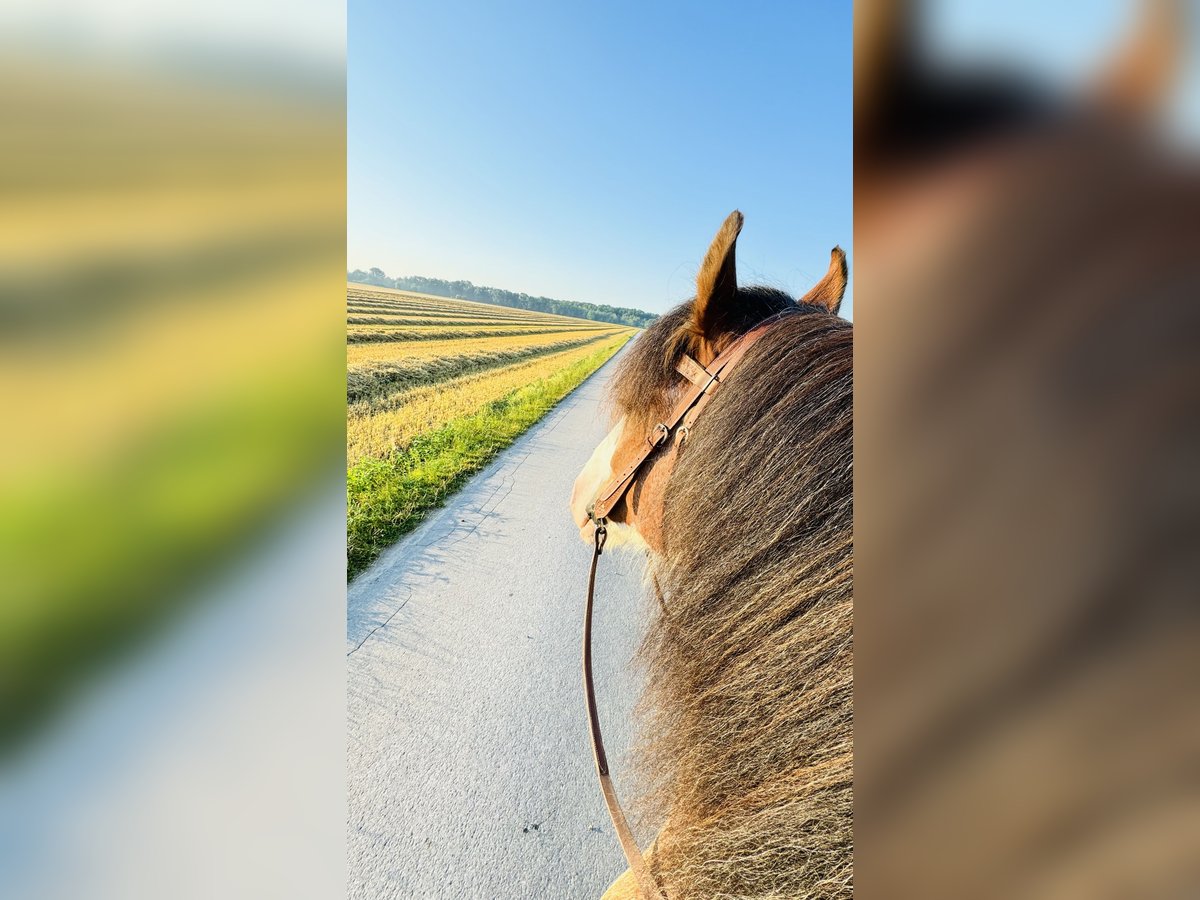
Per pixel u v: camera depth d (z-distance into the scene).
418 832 1.63
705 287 1.17
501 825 1.65
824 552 0.83
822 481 0.86
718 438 1.02
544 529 3.62
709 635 0.93
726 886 0.80
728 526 0.94
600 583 2.99
